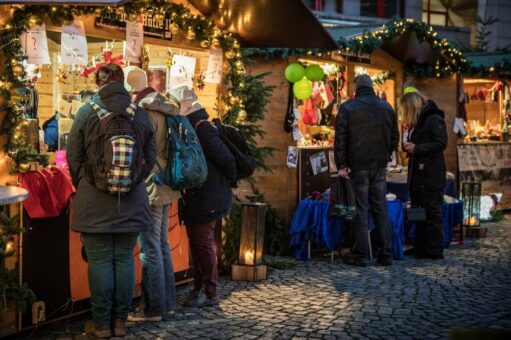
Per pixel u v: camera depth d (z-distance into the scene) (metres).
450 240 8.23
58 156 5.25
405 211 7.68
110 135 4.34
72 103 5.66
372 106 7.14
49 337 4.68
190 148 4.93
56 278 4.84
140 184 4.57
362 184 7.13
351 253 7.47
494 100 11.84
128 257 4.62
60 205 4.69
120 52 6.41
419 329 4.86
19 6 4.56
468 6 17.16
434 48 9.11
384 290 6.05
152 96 4.92
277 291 6.01
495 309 5.41
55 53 6.37
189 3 6.14
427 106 7.59
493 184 11.03
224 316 5.20
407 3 15.94
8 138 4.52
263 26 6.28
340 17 14.27
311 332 4.79
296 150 7.89
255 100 6.95
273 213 7.93
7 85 4.46
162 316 5.15
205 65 6.52
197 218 5.33
